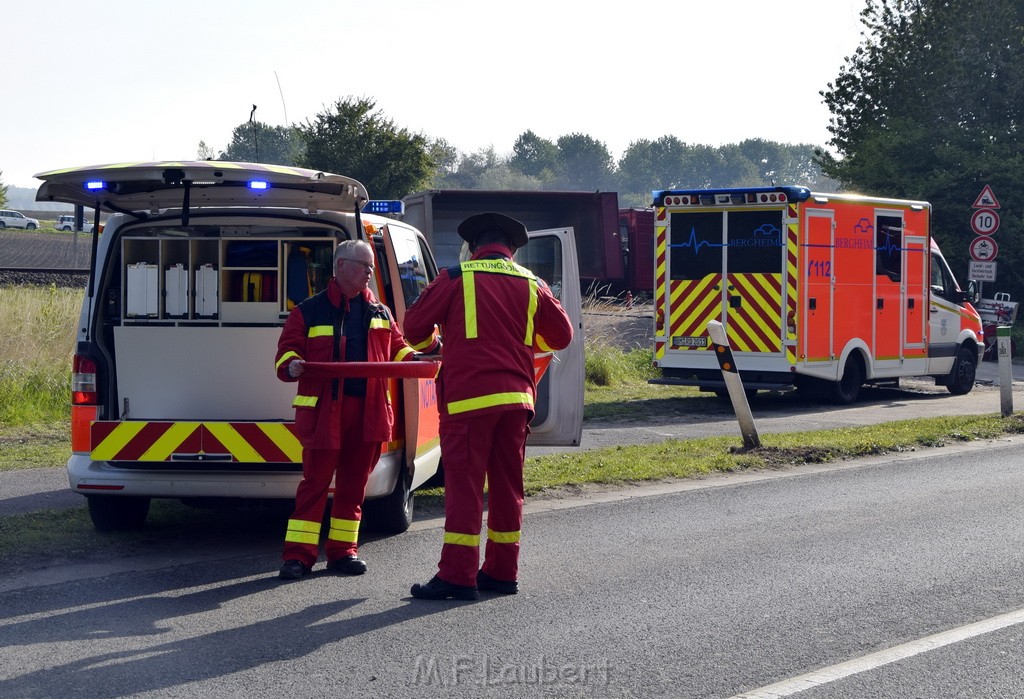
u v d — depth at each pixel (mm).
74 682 4617
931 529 7887
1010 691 4621
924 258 17750
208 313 7359
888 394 18797
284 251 7371
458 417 5961
